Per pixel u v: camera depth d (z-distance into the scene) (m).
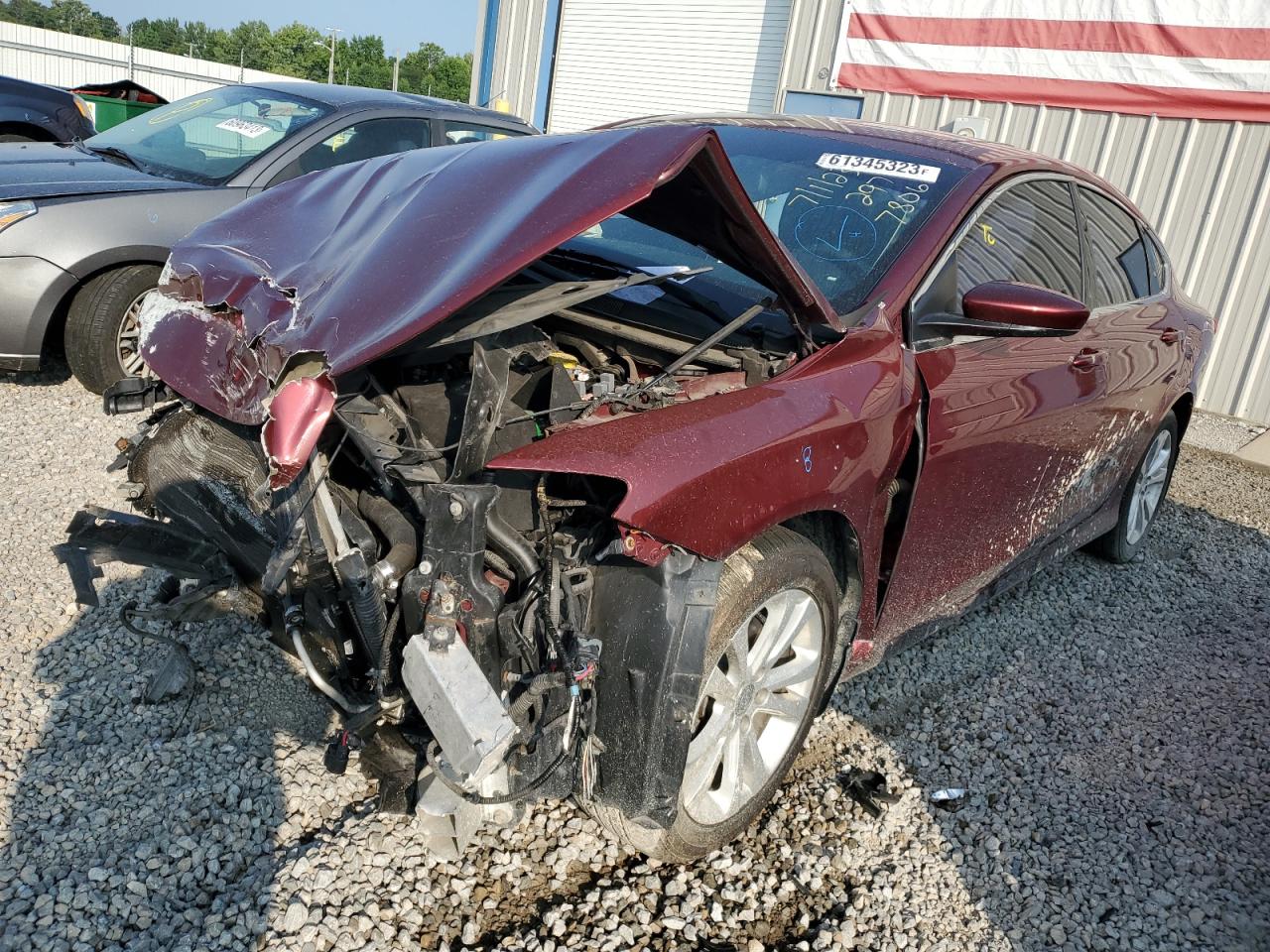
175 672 2.70
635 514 1.80
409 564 1.96
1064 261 3.49
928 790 2.83
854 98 10.38
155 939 2.00
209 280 2.31
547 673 1.88
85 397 5.04
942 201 2.92
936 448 2.64
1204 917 2.51
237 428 2.32
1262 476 7.09
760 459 2.05
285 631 2.28
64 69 25.25
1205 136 8.43
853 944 2.24
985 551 3.24
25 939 1.96
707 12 11.97
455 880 2.23
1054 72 9.09
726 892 2.32
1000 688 3.49
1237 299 8.48
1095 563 4.88
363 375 2.21
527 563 1.92
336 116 5.73
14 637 2.95
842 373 2.36
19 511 3.71
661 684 1.90
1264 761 3.26
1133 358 3.81
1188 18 8.31
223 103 6.02
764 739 2.49
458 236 2.08
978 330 2.68
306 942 2.01
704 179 2.04
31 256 4.56
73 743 2.54
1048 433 3.24
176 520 2.52
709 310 2.55
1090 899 2.51
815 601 2.39
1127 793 2.98
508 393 2.24
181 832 2.28
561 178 2.06
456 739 1.76
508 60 14.36
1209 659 3.97
